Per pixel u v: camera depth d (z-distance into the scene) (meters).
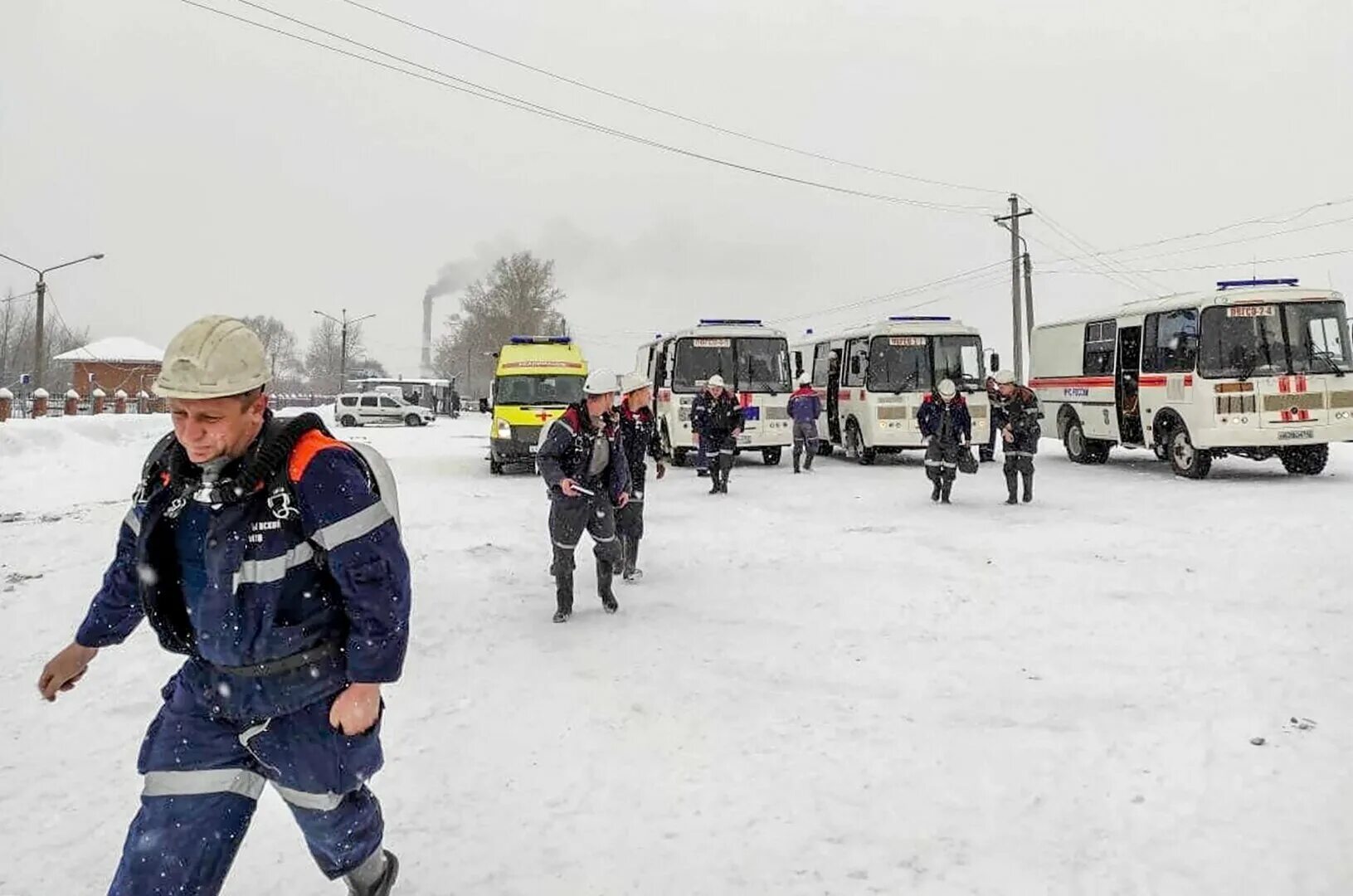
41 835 3.87
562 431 7.22
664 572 9.20
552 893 3.39
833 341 24.52
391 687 5.75
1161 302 17.53
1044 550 9.81
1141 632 6.59
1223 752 4.45
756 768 4.46
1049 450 24.17
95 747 4.85
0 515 13.26
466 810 4.08
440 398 75.69
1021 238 36.00
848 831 3.81
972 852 3.61
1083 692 5.41
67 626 7.13
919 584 8.34
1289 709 4.98
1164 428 17.19
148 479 2.65
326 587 2.59
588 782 4.34
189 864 2.49
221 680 2.57
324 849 2.79
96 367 68.25
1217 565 8.73
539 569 9.38
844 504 14.20
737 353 21.78
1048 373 21.64
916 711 5.19
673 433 21.73
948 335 21.50
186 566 2.57
